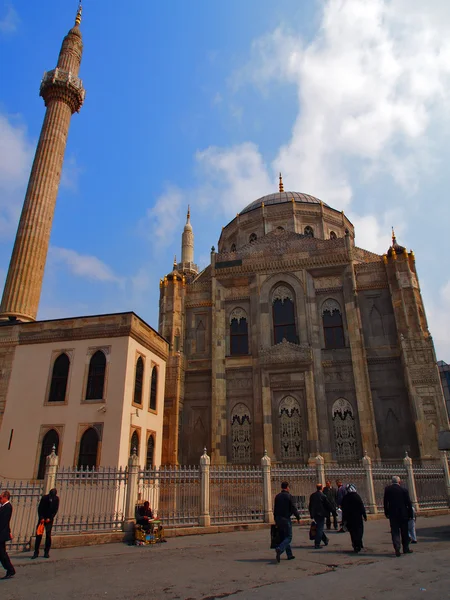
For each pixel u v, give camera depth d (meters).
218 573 11.95
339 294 37.25
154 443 30.89
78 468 25.34
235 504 22.47
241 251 40.09
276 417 34.00
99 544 17.25
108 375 27.16
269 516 21.30
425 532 19.06
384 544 16.25
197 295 40.16
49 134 41.72
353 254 38.62
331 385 34.41
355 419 33.22
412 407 31.70
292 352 34.97
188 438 35.44
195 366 37.50
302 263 38.09
